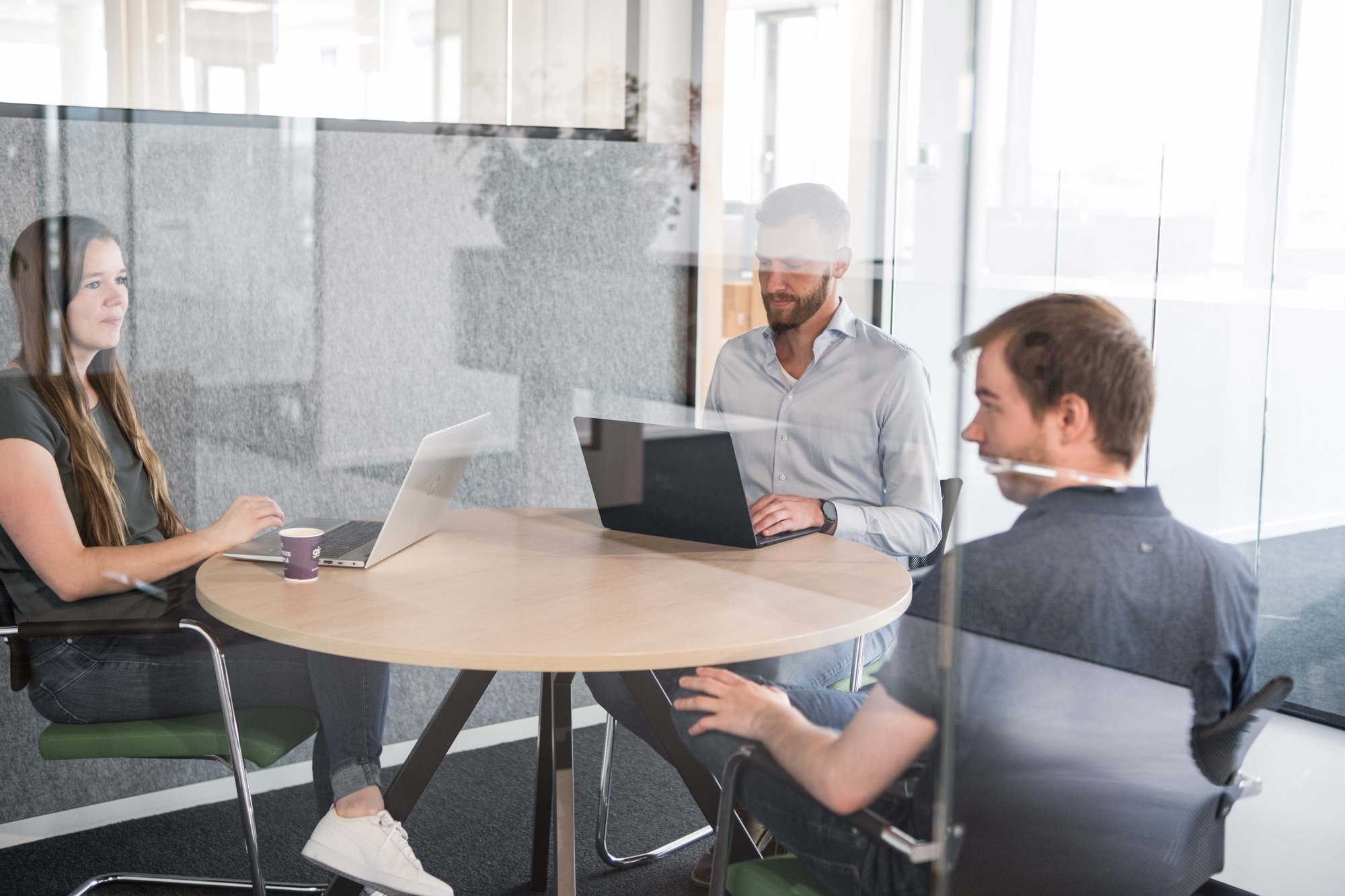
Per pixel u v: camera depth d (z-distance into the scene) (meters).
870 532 1.71
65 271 1.89
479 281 2.34
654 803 2.25
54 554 1.77
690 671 1.45
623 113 2.35
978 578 1.23
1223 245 1.31
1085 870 1.24
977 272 1.41
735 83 2.18
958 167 1.55
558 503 2.48
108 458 1.89
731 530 1.74
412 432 2.30
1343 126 1.35
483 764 2.38
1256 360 1.29
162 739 1.68
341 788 1.63
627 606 1.45
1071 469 1.21
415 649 1.28
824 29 1.89
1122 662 1.22
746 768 1.35
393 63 2.22
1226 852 1.30
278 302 2.12
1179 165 1.31
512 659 1.27
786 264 1.87
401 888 1.60
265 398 2.12
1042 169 1.34
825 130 1.88
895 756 1.23
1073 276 1.31
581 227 2.41
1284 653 1.30
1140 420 1.21
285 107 2.12
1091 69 1.31
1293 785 1.32
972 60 1.42
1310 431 1.32
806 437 1.82
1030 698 1.21
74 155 1.93
